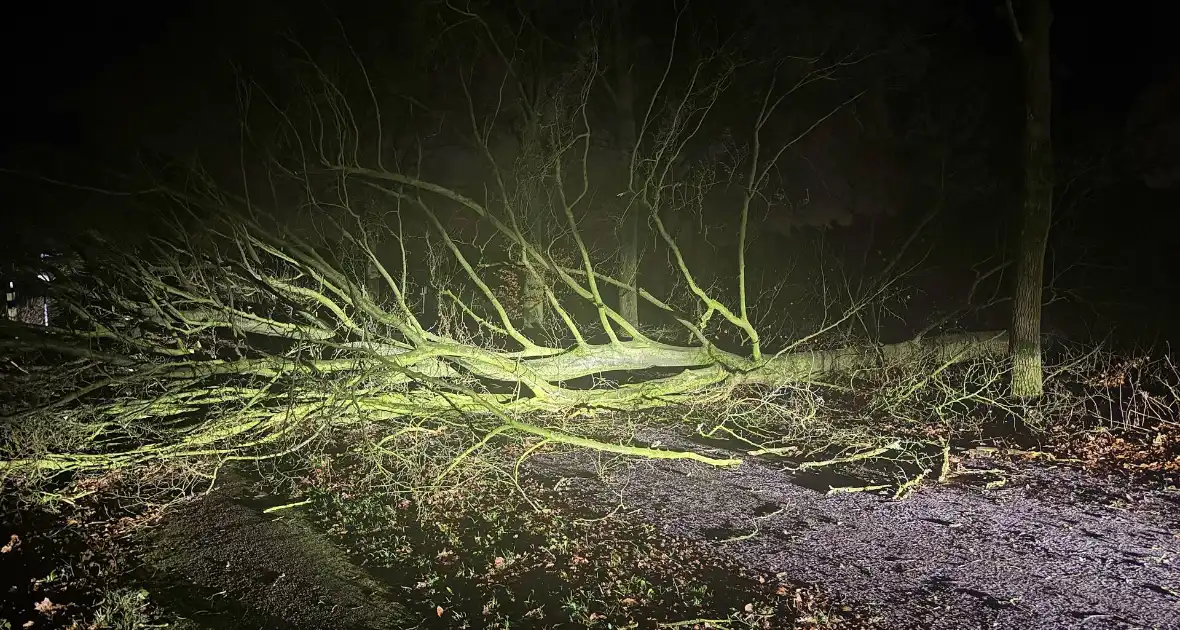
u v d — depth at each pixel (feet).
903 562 15.43
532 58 39.73
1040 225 27.22
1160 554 15.30
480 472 22.16
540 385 26.09
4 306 28.84
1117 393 27.81
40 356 25.04
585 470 22.52
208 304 26.02
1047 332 35.29
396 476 22.12
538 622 13.32
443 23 37.88
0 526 19.22
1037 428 24.70
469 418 23.65
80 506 20.51
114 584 15.56
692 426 27.76
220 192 25.84
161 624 13.75
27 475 20.65
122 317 25.23
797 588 14.38
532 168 35.55
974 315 40.52
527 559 16.01
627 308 42.70
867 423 26.94
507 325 26.37
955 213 45.37
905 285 44.06
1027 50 26.73
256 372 24.40
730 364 27.35
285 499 20.44
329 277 26.03
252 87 32.04
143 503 20.35
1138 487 19.12
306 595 14.65
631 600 13.98
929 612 13.33
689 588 14.49
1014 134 44.24
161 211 27.12
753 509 18.84
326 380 24.13
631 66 44.50
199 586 15.29
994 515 17.79
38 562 16.85
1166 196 38.09
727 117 44.39
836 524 17.65
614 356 27.04
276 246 28.76
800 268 50.80
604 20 42.60
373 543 17.07
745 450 24.57
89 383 23.67
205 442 23.18
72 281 26.63
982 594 13.94
